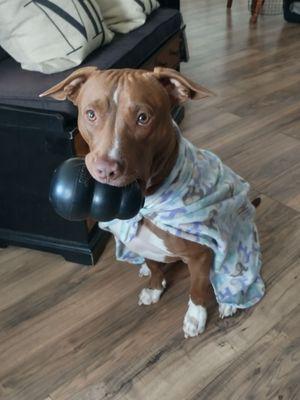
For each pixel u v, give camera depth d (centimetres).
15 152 151
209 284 147
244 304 145
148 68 213
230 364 132
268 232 178
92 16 177
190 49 374
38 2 159
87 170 99
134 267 168
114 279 164
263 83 307
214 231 119
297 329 141
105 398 126
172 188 112
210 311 148
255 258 150
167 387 127
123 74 94
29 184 158
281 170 216
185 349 137
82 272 168
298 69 325
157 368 132
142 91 91
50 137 143
